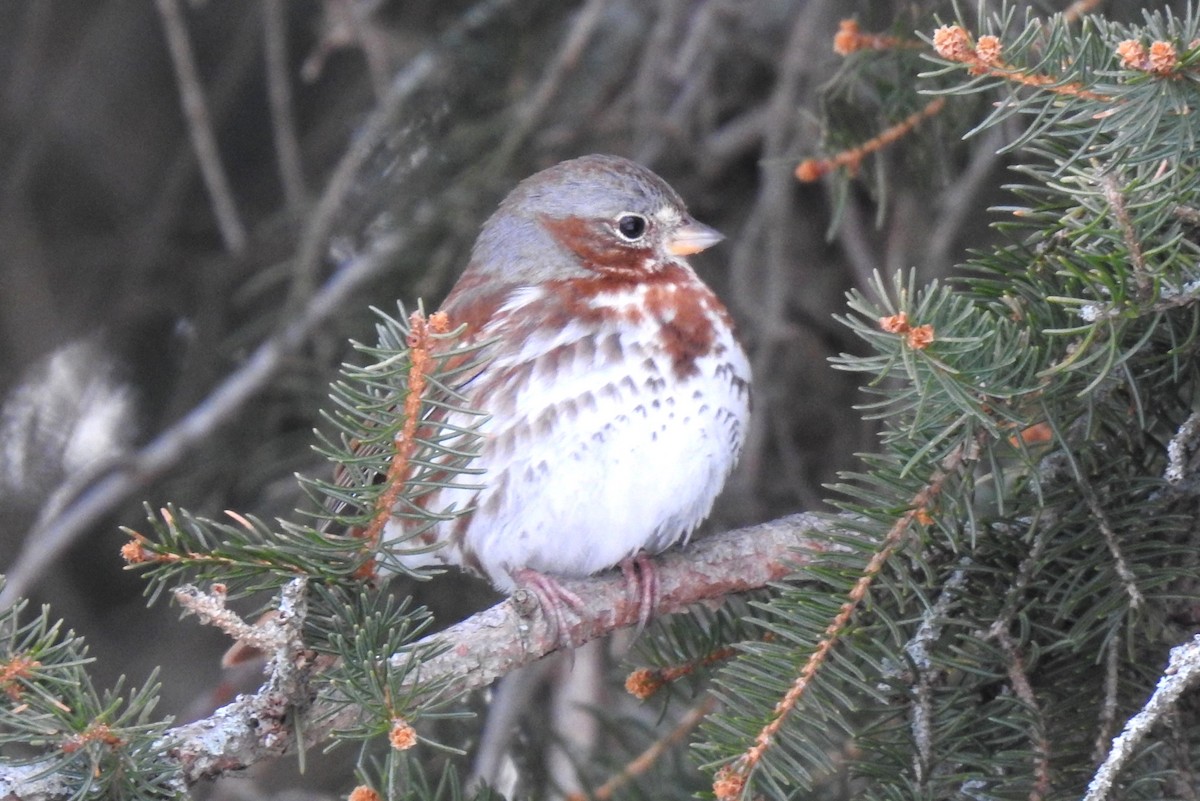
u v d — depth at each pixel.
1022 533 7.40
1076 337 6.79
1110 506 7.23
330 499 8.59
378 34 12.84
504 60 12.98
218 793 11.73
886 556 6.99
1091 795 6.16
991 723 7.22
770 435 13.21
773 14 13.55
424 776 7.41
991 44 6.42
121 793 6.58
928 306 6.43
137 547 6.81
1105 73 6.26
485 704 11.11
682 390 9.16
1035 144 8.18
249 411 13.05
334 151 14.35
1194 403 7.20
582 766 10.03
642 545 9.17
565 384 9.09
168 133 15.21
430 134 12.91
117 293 14.73
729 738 6.73
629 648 8.84
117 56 15.06
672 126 12.89
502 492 9.13
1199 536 7.21
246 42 14.68
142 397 14.67
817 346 13.47
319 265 13.26
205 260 14.42
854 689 8.00
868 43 8.98
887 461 7.08
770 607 7.05
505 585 9.52
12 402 14.41
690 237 9.98
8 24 15.12
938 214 12.13
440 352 7.14
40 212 14.94
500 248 10.16
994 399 6.72
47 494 14.20
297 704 6.91
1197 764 7.00
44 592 13.91
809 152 11.73
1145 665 7.14
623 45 13.36
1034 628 7.30
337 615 7.00
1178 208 6.41
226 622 6.71
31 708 6.64
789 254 13.70
